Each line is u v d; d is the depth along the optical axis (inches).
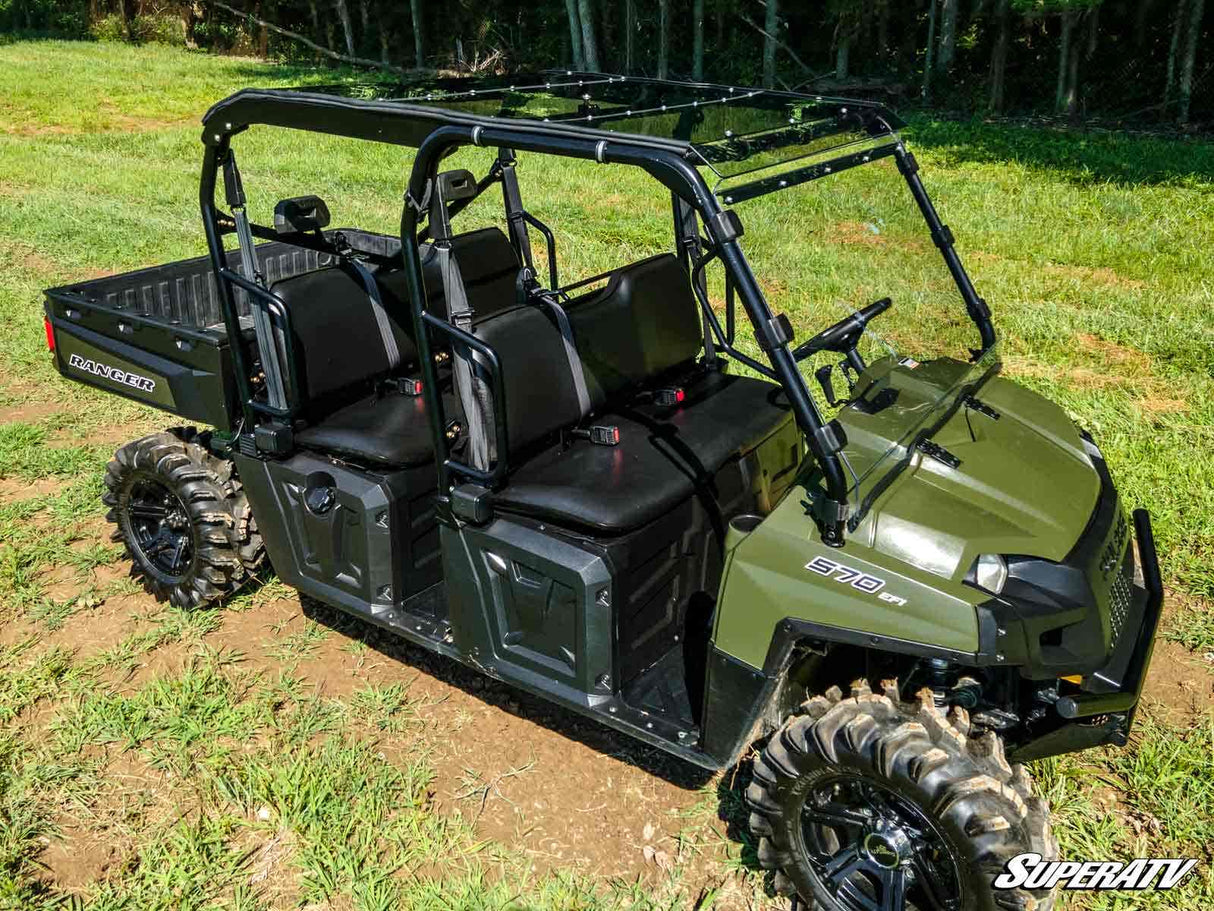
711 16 1068.5
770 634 109.2
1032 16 740.7
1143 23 770.8
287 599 179.2
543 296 142.1
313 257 202.8
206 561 165.9
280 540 155.9
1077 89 794.8
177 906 120.1
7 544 191.2
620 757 142.4
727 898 120.6
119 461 170.7
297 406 150.4
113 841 130.1
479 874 122.8
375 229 377.1
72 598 178.1
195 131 639.1
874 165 130.0
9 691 154.9
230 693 153.9
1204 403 234.2
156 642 166.1
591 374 143.1
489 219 334.0
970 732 107.1
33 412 246.2
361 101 128.6
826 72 984.9
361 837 128.7
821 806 109.6
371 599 148.5
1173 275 328.8
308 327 152.3
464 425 138.6
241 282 147.3
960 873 99.3
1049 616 101.0
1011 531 108.2
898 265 130.6
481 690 155.9
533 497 127.9
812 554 107.9
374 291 162.6
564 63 1122.7
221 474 166.1
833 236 124.3
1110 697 103.3
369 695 153.4
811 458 120.6
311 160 514.9
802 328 116.3
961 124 718.5
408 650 165.6
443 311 170.1
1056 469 119.9
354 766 139.6
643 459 137.6
